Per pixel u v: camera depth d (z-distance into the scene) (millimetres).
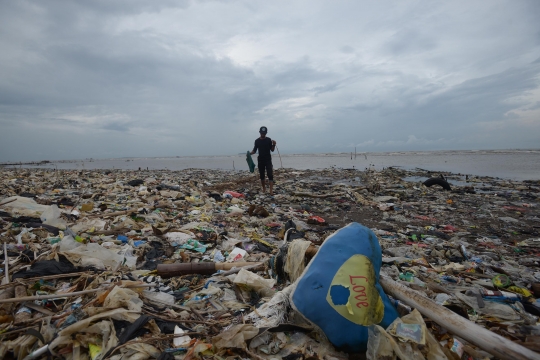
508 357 1926
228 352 2471
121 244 4988
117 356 2326
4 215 5605
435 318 2412
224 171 25500
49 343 2355
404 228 7680
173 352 2457
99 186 10727
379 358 2254
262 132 11148
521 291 3799
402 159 40250
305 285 2676
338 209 9766
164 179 14844
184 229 5988
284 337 2660
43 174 16547
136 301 2949
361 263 2686
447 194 12562
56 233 4941
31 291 3191
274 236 6242
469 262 5168
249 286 3475
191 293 3545
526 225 8094
